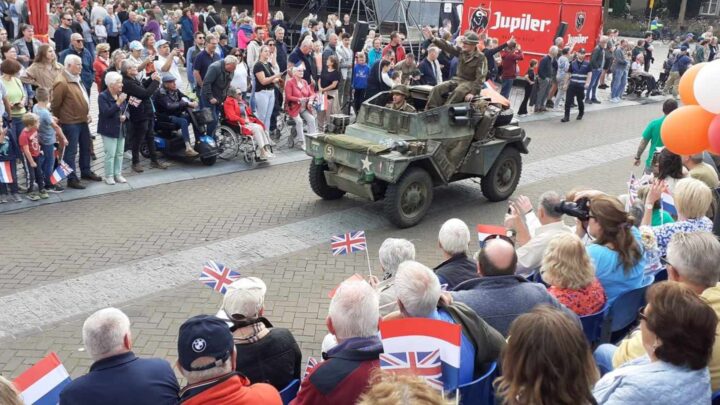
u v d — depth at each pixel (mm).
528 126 16719
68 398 3211
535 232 5617
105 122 10117
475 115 9750
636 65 22078
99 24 20984
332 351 3451
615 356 3738
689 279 3801
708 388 2891
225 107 11859
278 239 8602
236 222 9156
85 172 10500
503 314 3914
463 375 3537
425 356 3260
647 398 2834
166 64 12406
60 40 16594
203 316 3230
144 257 7871
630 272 4789
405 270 3695
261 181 11117
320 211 9758
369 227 9211
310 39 14445
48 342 6000
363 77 14930
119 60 11531
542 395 2570
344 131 9953
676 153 6352
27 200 9562
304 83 13164
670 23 48719
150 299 6871
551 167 12820
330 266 7867
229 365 3162
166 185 10656
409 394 2105
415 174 9008
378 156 8711
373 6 23906
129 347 3443
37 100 9414
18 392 2883
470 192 11078
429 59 15008
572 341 2584
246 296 3832
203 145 11516
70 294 6883
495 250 4137
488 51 17562
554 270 4500
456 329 3225
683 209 5625
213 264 4844
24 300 6699
